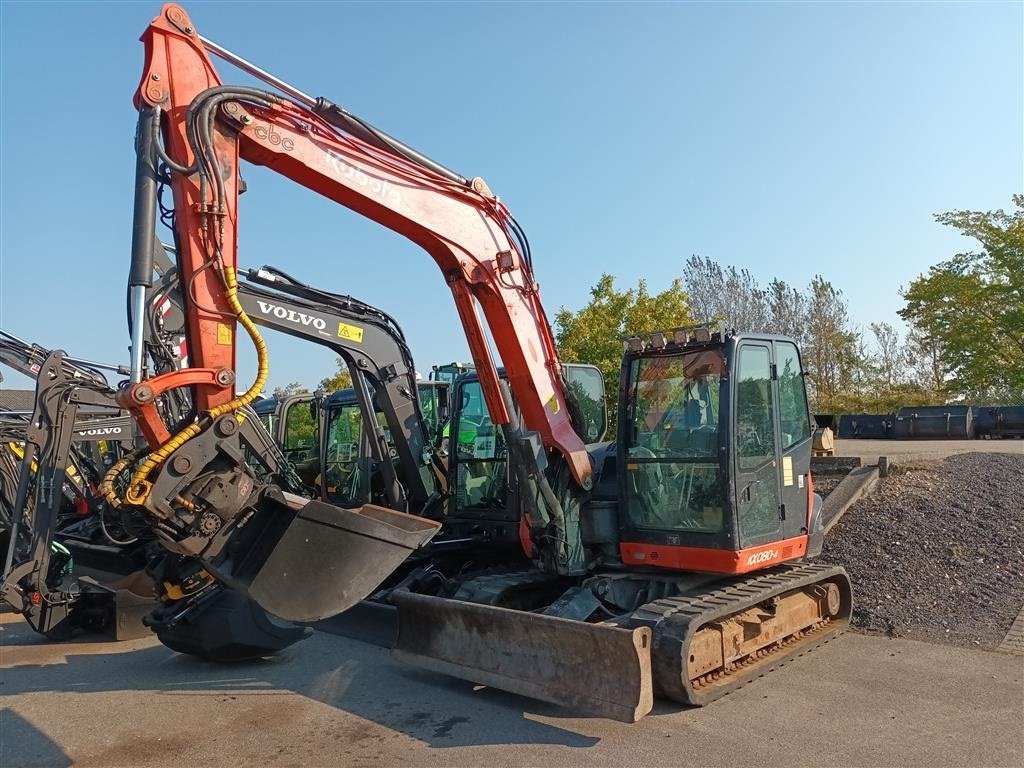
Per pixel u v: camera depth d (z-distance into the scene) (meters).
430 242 6.03
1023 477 11.09
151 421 4.45
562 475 6.37
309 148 5.25
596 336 19.23
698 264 35.47
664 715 5.25
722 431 5.76
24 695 6.09
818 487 11.27
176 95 4.77
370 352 7.37
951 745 4.63
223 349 4.75
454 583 7.04
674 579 6.15
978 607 7.45
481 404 7.82
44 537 7.58
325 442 10.62
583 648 4.96
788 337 6.71
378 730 5.13
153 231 4.62
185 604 6.66
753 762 4.48
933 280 29.56
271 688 6.08
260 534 4.76
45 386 7.80
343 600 4.63
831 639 6.95
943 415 23.30
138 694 6.04
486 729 5.11
